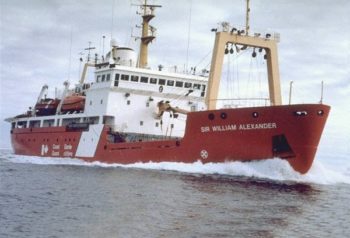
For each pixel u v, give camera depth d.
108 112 46.03
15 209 22.03
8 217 20.36
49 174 36.88
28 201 24.17
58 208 22.48
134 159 42.66
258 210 23.50
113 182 31.75
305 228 20.38
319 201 27.28
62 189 28.48
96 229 18.78
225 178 34.69
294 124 34.88
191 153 38.84
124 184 30.78
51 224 19.38
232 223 20.55
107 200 24.77
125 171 38.50
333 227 20.84
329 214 23.64
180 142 39.56
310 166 36.06
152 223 20.00
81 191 27.72
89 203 23.84
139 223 19.91
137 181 32.28
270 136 35.66
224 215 22.02
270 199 26.83
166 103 45.69
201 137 38.31
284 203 25.83
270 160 36.00
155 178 33.84
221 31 40.62
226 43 41.00
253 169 36.50
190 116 38.97
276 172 35.91
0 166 44.06
